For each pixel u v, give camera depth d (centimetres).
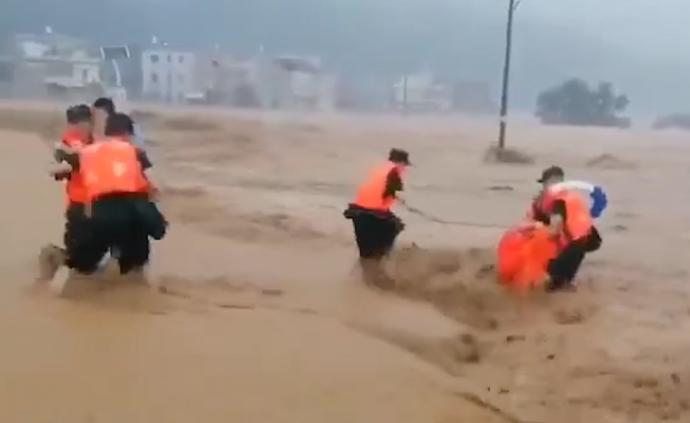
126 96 7938
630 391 788
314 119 6372
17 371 726
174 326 877
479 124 7025
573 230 1116
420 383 760
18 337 816
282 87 9388
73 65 8425
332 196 2127
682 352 891
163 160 3006
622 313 1032
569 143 4738
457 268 1230
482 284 1143
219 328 884
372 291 1126
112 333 841
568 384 808
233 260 1279
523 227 1141
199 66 9094
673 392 787
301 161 3148
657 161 3619
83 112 1064
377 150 3794
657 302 1097
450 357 893
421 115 9012
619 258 1399
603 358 873
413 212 1941
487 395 762
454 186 2566
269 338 860
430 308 1064
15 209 1623
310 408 684
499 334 975
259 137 4081
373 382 752
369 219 1215
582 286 1166
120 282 1017
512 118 8881
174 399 685
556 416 730
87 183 978
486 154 3603
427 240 1500
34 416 639
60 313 900
